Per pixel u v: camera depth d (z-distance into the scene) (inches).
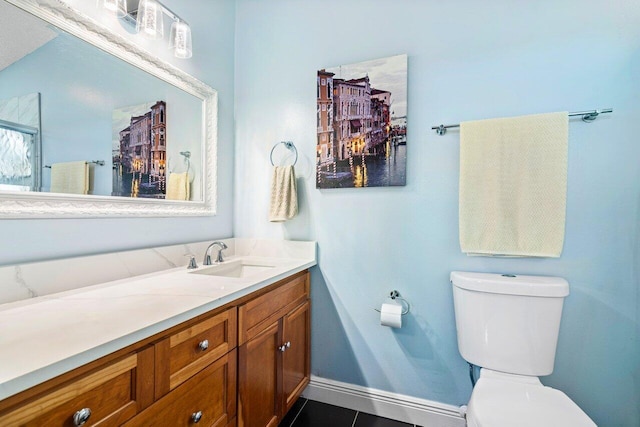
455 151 57.8
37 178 37.9
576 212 50.7
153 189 54.4
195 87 63.7
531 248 51.3
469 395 57.4
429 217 59.6
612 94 49.2
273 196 67.8
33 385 20.1
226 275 62.0
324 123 66.6
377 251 63.6
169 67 57.2
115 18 47.6
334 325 67.1
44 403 21.6
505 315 48.7
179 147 60.2
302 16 70.2
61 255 40.4
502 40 55.0
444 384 59.1
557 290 46.6
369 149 62.9
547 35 52.4
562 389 51.8
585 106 50.5
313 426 59.9
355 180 64.0
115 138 47.6
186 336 34.1
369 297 64.2
